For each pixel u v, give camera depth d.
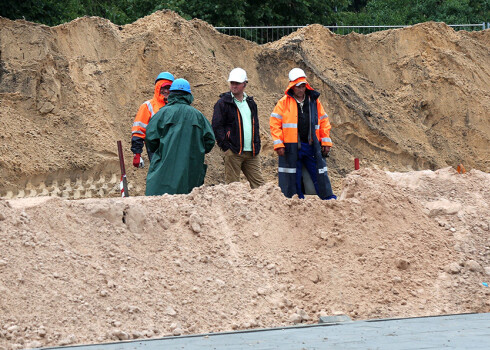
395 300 12.72
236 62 33.59
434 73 36.19
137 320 10.60
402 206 15.21
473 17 57.16
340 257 13.47
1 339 9.42
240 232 13.44
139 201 13.33
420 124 34.81
